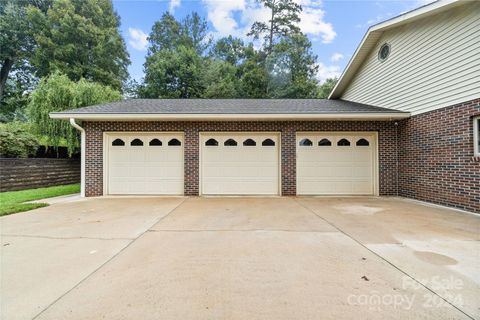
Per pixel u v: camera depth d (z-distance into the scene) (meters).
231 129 8.30
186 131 8.27
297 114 7.73
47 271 2.78
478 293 2.28
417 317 1.97
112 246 3.55
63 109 11.80
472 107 5.59
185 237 3.95
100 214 5.59
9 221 4.96
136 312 2.04
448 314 2.00
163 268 2.84
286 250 3.37
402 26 7.73
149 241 3.76
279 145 8.33
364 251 3.30
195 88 24.44
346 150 8.30
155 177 8.34
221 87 23.39
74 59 21.44
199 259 3.08
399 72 7.88
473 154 5.62
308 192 8.29
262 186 8.34
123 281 2.55
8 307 2.12
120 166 8.32
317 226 4.55
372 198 7.75
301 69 25.70
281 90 24.69
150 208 6.27
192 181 8.26
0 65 24.75
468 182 5.70
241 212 5.79
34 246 3.56
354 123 8.23
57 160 11.27
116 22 26.27
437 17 6.48
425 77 6.88
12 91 24.92
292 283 2.48
